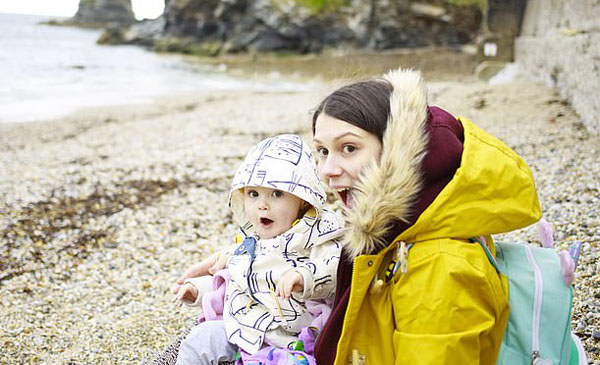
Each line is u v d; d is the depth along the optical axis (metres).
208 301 2.21
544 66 9.98
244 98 12.92
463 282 1.67
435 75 14.36
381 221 1.74
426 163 1.75
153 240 4.68
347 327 1.80
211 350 2.05
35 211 5.24
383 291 1.83
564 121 6.77
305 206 2.21
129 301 3.77
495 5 13.72
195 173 6.34
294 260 2.11
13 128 9.16
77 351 3.20
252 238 2.20
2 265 4.24
